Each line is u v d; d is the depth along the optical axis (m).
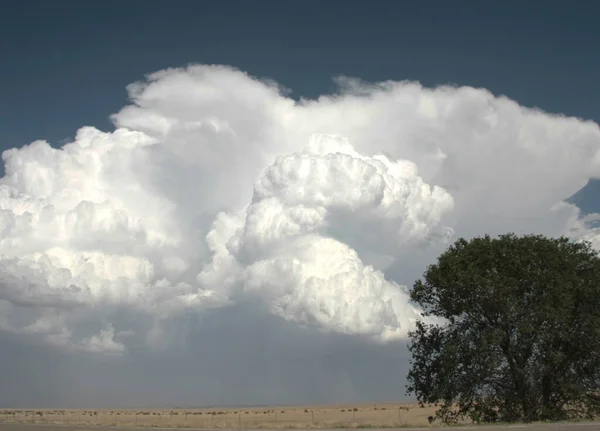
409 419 89.31
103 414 159.12
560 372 45.31
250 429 40.38
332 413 152.00
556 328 43.97
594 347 43.84
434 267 47.44
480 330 45.34
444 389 44.84
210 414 158.00
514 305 43.53
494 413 45.69
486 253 45.97
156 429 42.09
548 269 44.56
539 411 44.47
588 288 44.34
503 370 45.09
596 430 30.95
